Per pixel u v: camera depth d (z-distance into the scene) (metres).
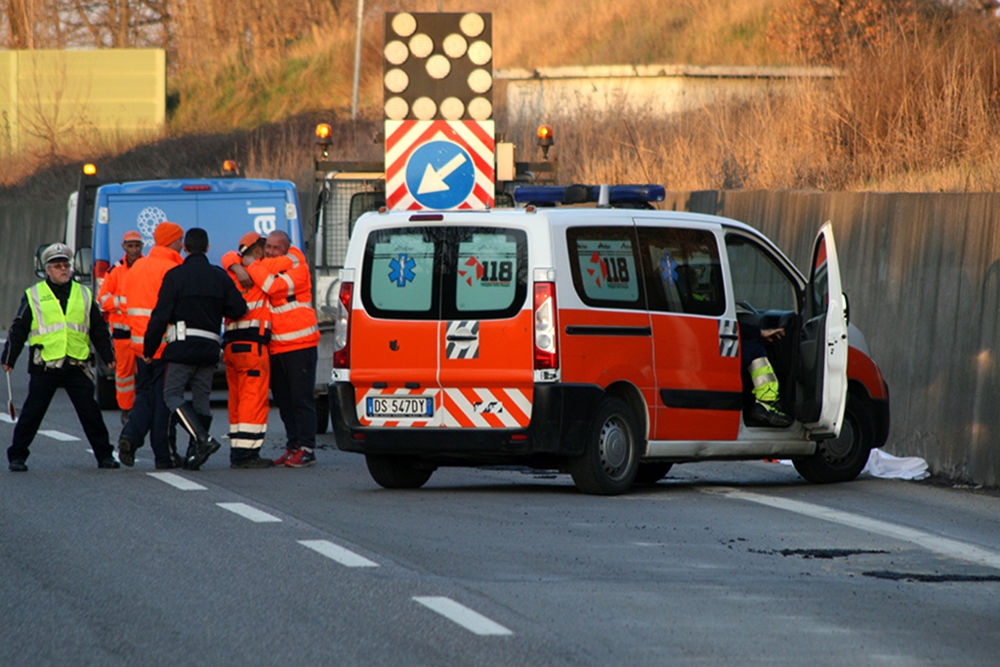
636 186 44.53
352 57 164.62
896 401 43.09
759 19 123.62
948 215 42.41
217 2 177.62
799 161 67.31
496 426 34.47
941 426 40.59
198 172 137.62
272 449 46.03
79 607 22.52
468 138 49.44
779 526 30.81
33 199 144.00
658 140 85.69
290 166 127.75
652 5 138.50
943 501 35.31
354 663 19.28
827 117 67.25
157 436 40.25
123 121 160.38
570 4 148.38
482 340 34.56
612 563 26.30
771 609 22.75
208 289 40.19
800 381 37.22
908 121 63.34
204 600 22.98
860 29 88.19
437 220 35.28
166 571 25.23
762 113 75.50
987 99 61.81
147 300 41.66
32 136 158.88
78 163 150.50
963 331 40.66
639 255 35.81
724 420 36.81
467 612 22.17
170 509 32.38
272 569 25.44
